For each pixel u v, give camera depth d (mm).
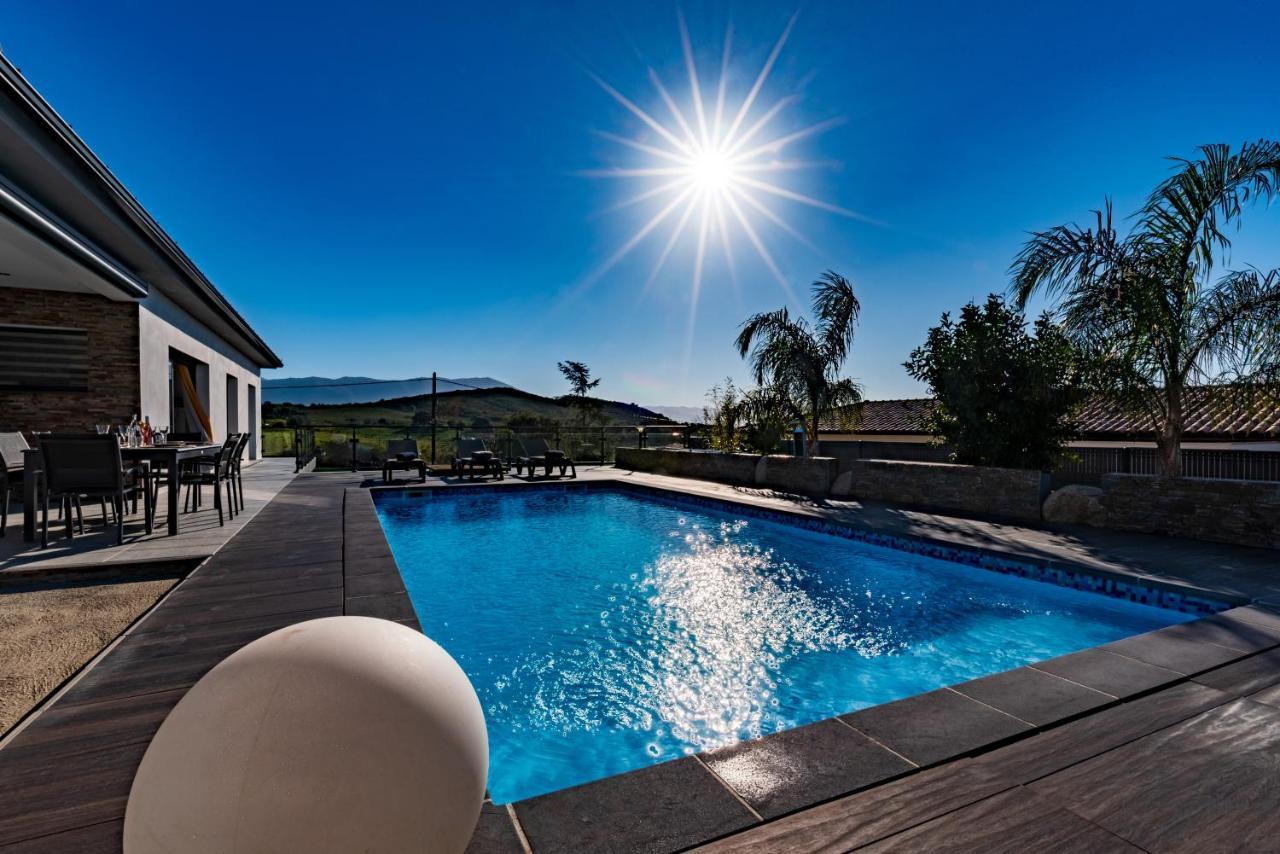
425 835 1078
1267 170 6195
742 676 3676
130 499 6844
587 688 3500
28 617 3363
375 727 1051
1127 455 10453
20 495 6598
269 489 9531
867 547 6582
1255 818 1624
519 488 11219
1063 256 7121
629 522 8672
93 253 6074
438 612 4824
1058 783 1792
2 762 1803
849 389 11938
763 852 1474
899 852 1474
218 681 1099
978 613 4781
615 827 1570
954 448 8945
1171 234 6605
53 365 7555
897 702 2324
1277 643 2980
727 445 14586
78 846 1437
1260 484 5320
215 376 11914
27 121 4406
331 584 3855
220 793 968
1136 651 2869
